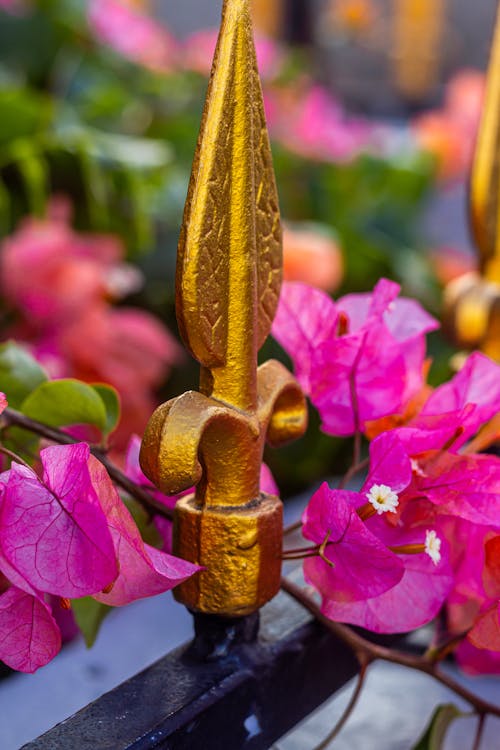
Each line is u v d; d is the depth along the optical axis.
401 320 0.56
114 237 1.22
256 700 0.51
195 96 1.74
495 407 0.51
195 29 6.25
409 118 6.75
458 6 6.85
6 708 0.69
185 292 0.46
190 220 0.46
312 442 1.32
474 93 2.07
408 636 0.66
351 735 0.68
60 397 0.53
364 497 0.47
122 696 0.49
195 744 0.48
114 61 1.68
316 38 6.34
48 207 1.17
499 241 0.65
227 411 0.47
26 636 0.45
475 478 0.49
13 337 1.05
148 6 4.04
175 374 1.36
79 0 1.54
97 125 1.50
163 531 0.53
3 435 0.54
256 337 0.48
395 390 0.53
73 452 0.45
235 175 0.46
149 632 0.81
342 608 0.49
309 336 0.53
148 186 1.30
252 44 0.46
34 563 0.44
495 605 0.49
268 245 0.48
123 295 1.23
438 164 1.95
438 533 0.50
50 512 0.45
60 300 1.04
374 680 0.74
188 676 0.50
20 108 1.21
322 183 1.75
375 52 6.59
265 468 0.55
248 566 0.48
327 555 0.48
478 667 0.56
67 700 0.70
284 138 1.79
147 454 0.46
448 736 0.69
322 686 0.55
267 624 0.53
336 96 6.50
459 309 0.66
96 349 1.05
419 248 1.79
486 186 0.64
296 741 0.67
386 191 1.87
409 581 0.49
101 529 0.44
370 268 1.49
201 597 0.48
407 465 0.48
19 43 1.49
